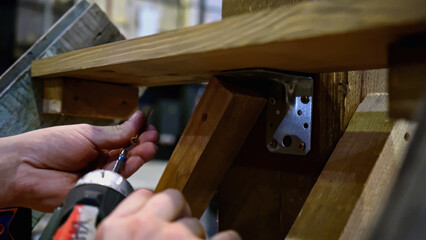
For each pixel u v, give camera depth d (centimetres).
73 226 43
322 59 44
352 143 54
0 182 64
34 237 89
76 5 93
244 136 65
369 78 62
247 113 61
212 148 60
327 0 33
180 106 313
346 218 46
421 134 25
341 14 32
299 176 60
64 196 67
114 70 62
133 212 39
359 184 48
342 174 51
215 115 57
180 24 226
